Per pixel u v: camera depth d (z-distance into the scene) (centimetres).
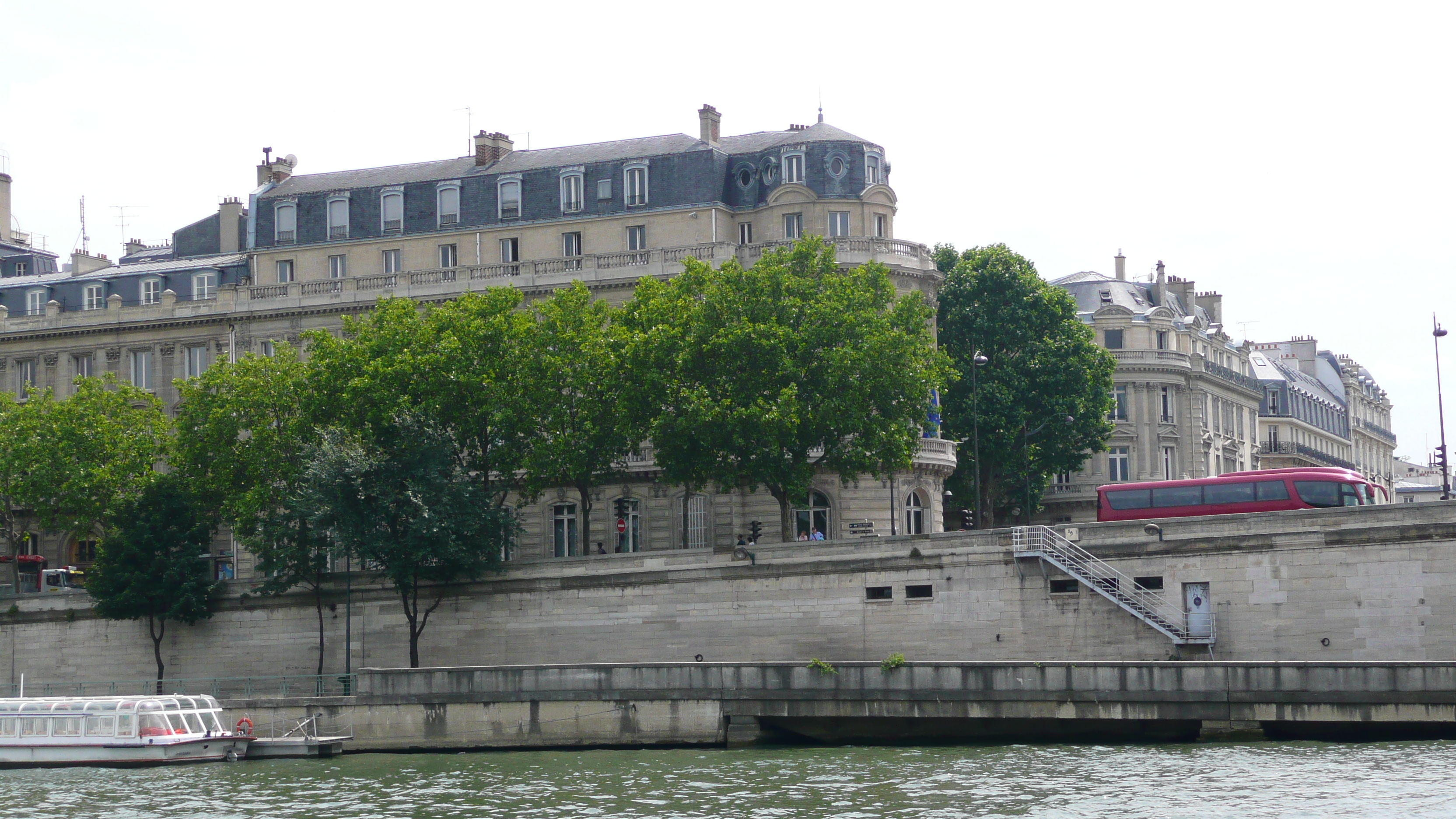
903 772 5669
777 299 8206
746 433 7862
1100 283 13075
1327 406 16862
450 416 8238
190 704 7388
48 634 8850
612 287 9681
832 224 9638
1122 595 6850
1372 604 6512
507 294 8550
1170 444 12769
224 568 9481
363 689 7019
